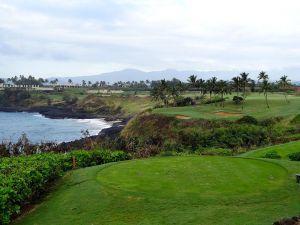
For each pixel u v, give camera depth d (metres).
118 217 14.89
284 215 14.39
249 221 13.82
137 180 19.25
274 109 98.75
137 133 92.06
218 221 13.95
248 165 22.64
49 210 16.31
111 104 188.12
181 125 85.25
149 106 164.00
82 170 22.14
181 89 145.25
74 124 141.00
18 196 15.27
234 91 153.25
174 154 31.97
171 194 17.02
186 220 14.20
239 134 67.31
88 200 16.72
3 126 131.62
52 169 20.16
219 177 19.83
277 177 20.06
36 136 107.19
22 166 18.44
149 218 14.60
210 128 77.00
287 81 139.12
